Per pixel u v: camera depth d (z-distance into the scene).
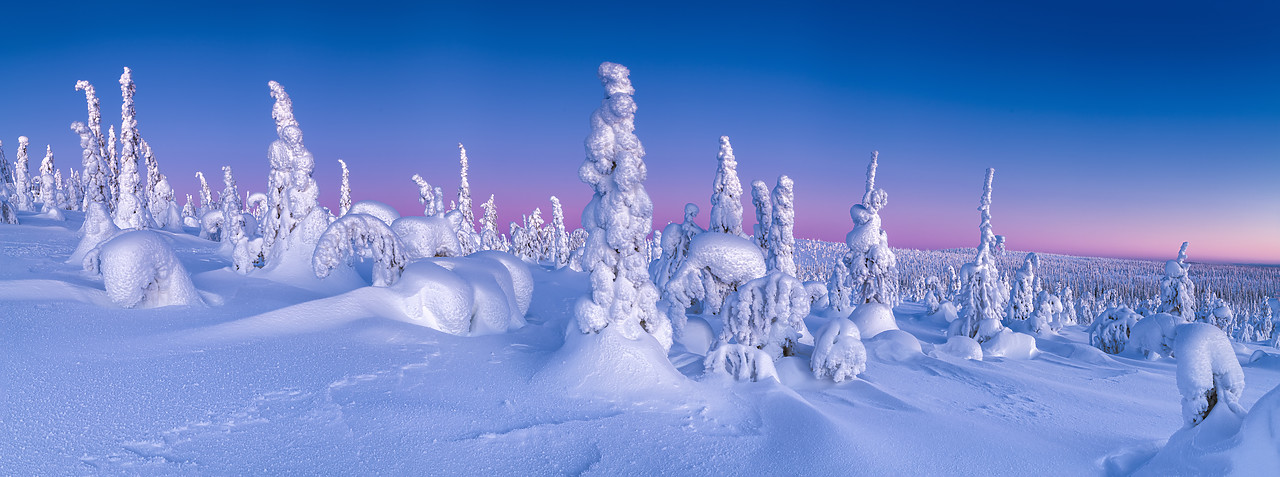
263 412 5.78
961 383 11.13
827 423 6.45
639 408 6.86
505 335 10.96
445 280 11.17
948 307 31.48
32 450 4.54
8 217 25.72
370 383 7.01
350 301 10.18
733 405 7.24
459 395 6.89
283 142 14.97
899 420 7.32
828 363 9.70
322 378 6.97
